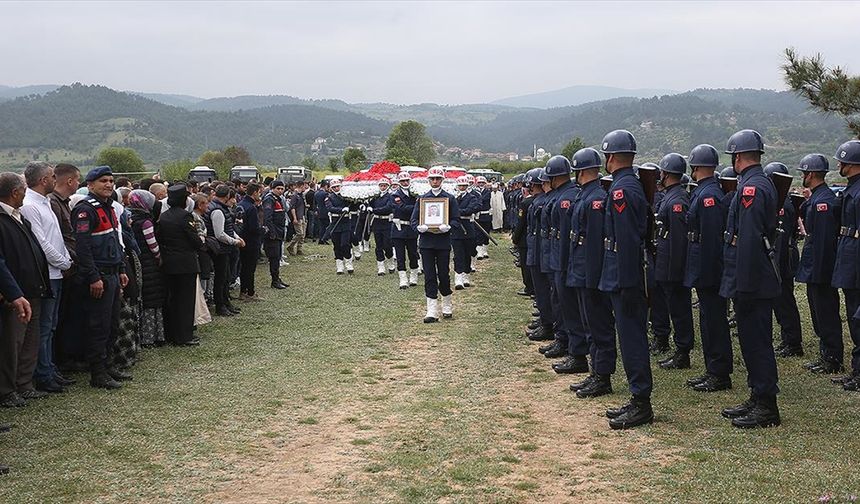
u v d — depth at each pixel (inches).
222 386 298.7
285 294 536.1
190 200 419.8
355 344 375.9
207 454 224.2
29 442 232.8
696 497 185.0
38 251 270.7
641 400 247.3
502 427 247.4
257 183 501.7
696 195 287.1
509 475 205.0
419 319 442.3
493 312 464.8
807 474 196.5
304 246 919.7
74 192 313.7
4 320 262.7
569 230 309.4
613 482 197.3
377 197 641.6
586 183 281.7
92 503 189.3
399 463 215.0
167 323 371.9
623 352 248.8
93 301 291.1
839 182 388.5
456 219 433.1
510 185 828.0
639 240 247.4
